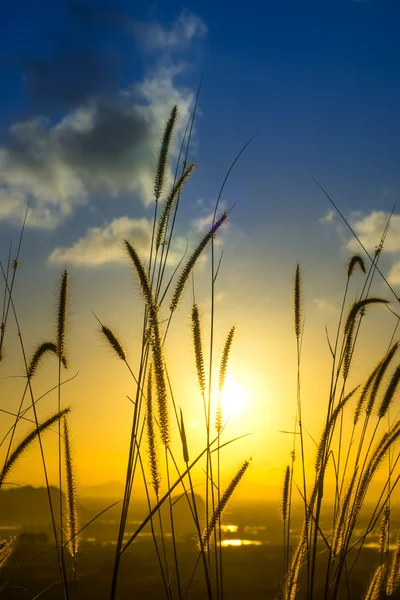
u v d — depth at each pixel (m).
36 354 1.11
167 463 1.02
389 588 1.16
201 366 1.07
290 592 1.09
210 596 1.02
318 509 1.11
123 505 0.97
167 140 1.10
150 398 1.03
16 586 1.06
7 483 1.05
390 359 1.16
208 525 1.03
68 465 1.08
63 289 1.14
